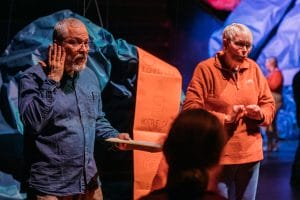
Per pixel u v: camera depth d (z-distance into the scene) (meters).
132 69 4.15
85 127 2.99
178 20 7.36
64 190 2.93
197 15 7.34
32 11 6.53
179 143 1.76
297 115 6.32
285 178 6.50
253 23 6.50
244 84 3.54
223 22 6.95
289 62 6.67
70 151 2.93
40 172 2.91
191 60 7.39
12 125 4.05
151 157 3.76
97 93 3.10
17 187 3.96
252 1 6.60
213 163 1.77
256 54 6.71
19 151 4.03
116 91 4.16
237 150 3.49
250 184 3.60
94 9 6.77
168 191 1.77
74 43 2.94
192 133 1.77
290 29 6.59
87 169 2.99
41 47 4.12
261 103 3.62
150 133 3.78
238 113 3.38
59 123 2.91
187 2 7.34
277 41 6.63
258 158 3.56
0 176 3.97
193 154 1.76
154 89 3.81
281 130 8.91
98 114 3.19
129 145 3.12
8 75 4.10
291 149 8.53
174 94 3.84
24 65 4.06
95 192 3.08
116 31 7.21
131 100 4.18
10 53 4.16
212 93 3.52
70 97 2.96
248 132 3.52
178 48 7.38
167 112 3.81
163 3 7.34
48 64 2.92
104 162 4.37
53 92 2.84
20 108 2.84
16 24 6.44
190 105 3.49
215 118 1.81
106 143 3.32
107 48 4.11
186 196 1.75
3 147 4.02
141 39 7.31
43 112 2.81
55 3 6.56
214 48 6.76
